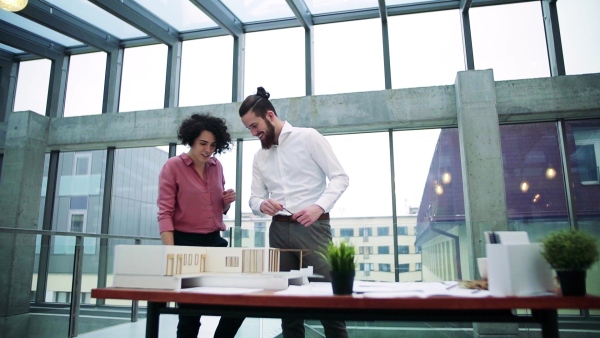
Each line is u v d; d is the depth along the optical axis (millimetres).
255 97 1796
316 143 1738
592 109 4586
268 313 1049
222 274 1194
